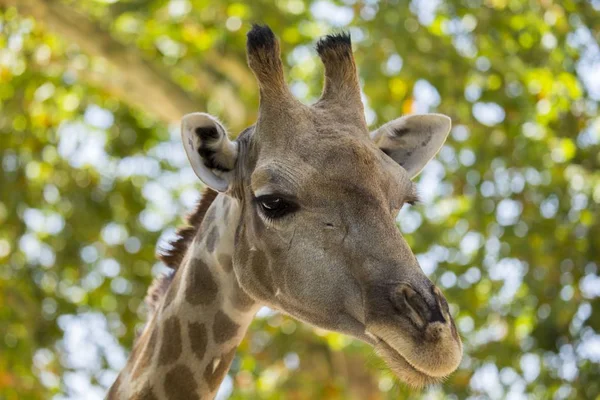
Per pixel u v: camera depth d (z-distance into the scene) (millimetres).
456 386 14297
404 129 7473
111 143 20203
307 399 16922
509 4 15711
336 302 6348
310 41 17688
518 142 15773
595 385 14070
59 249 18359
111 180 19375
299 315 6559
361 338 6371
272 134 6715
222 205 7195
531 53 15969
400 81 15367
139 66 17422
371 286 6172
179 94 17906
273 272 6609
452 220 16453
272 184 6496
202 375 7090
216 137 6957
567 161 15719
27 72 18156
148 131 20422
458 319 16016
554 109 15891
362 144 6598
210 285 7094
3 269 17562
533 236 14961
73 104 19797
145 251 18359
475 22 15828
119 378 7457
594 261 14766
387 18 14922
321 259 6375
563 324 14117
